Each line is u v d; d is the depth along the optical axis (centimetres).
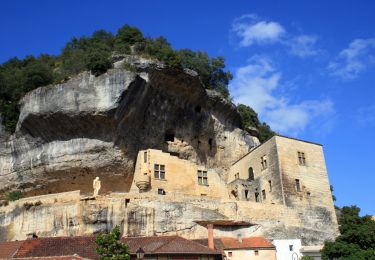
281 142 5775
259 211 5109
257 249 4228
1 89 5862
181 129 6209
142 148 5709
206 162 6500
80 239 3884
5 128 5716
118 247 3300
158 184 5303
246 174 6306
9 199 5341
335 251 4453
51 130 5322
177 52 6631
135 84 5231
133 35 6738
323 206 5625
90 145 5250
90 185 5428
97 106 5072
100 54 5347
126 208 4494
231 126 6950
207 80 7062
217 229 4597
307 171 5766
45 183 5416
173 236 4025
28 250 3706
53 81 5672
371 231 4491
